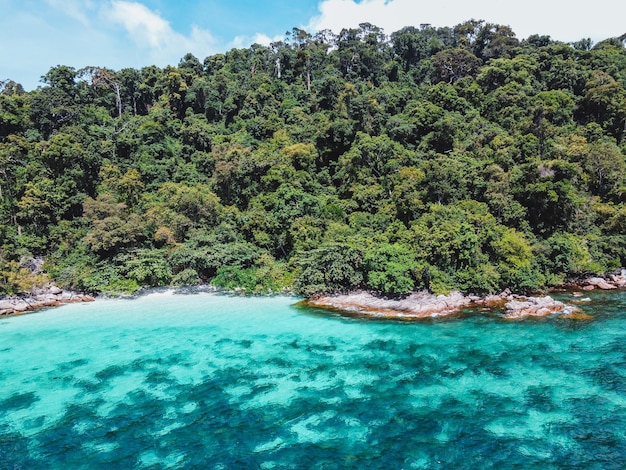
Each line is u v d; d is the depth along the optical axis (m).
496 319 36.78
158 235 53.94
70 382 26.80
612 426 20.53
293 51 111.25
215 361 29.72
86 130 75.44
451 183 55.12
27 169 60.09
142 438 20.80
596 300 41.16
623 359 27.70
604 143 61.12
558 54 87.88
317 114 84.75
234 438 20.59
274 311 41.84
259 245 56.38
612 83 72.19
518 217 51.56
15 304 44.38
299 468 18.25
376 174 64.94
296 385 25.83
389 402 23.50
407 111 78.25
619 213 50.28
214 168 73.31
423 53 110.06
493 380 25.62
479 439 19.91
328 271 45.53
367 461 18.59
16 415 23.05
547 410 22.11
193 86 93.94
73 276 49.31
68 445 20.33
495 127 68.50
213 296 48.19
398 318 38.31
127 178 62.75
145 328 37.28
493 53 100.38
